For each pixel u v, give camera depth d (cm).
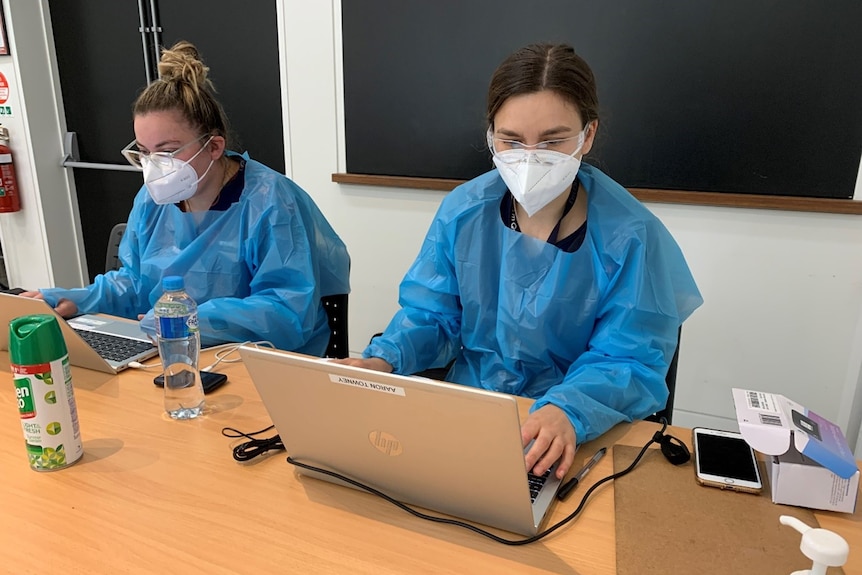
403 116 240
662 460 96
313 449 87
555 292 124
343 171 256
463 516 82
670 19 194
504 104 116
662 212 211
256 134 270
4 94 302
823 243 196
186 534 78
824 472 82
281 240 153
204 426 104
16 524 79
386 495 86
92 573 71
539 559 75
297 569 73
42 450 89
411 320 139
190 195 154
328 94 250
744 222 202
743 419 86
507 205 133
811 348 206
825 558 60
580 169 130
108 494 86
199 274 159
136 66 288
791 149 192
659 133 205
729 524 80
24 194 315
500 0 213
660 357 118
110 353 133
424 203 245
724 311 212
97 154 313
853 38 178
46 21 299
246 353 81
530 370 134
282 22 250
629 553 75
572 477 91
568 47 121
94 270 335
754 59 189
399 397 72
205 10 265
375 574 72
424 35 228
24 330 86
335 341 181
